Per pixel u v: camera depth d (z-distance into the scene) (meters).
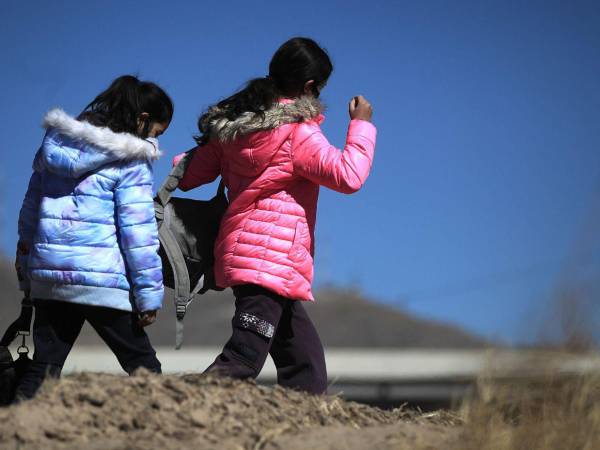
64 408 16.53
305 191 19.47
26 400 17.36
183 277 19.92
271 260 19.06
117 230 18.97
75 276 18.48
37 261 18.75
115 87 19.59
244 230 19.30
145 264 18.73
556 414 18.08
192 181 20.78
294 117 19.11
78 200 18.73
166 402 17.02
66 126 18.58
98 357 79.31
